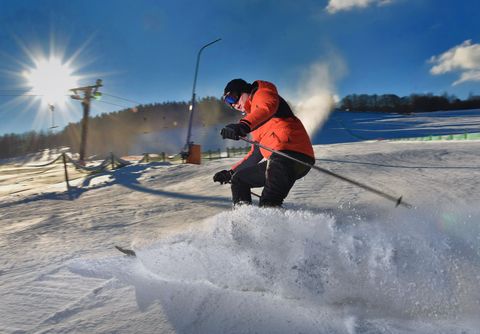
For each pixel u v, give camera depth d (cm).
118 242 330
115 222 455
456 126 6462
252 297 179
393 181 689
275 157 262
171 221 446
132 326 158
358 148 1939
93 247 315
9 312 179
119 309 175
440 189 558
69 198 755
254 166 283
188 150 1595
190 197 673
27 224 477
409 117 9081
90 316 170
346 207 438
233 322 156
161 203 620
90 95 1991
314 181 721
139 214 514
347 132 6856
